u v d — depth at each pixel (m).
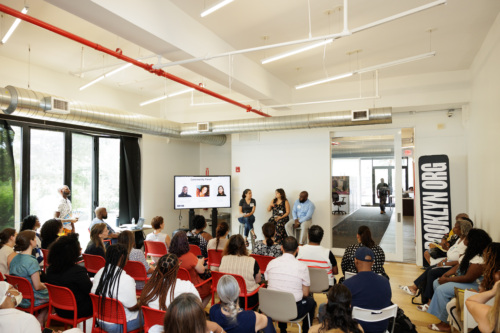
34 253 4.27
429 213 6.40
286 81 7.03
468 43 5.01
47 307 3.33
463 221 4.48
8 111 4.49
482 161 5.18
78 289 2.96
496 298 1.92
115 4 3.14
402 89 6.68
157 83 7.15
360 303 2.47
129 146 8.29
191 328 1.54
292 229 7.80
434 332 3.77
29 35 4.67
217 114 8.77
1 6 2.71
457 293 3.32
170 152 9.39
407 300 4.81
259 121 7.12
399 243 7.19
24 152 6.18
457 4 3.87
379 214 11.63
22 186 6.14
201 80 6.84
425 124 7.00
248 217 8.13
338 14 4.11
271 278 3.18
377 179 11.61
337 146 9.45
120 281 2.63
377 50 5.29
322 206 7.94
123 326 2.59
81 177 7.44
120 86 7.40
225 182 8.84
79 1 2.91
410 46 5.12
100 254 4.23
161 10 3.70
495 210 4.41
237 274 3.31
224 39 4.82
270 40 4.88
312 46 3.71
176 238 3.62
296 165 8.23
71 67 6.08
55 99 4.74
